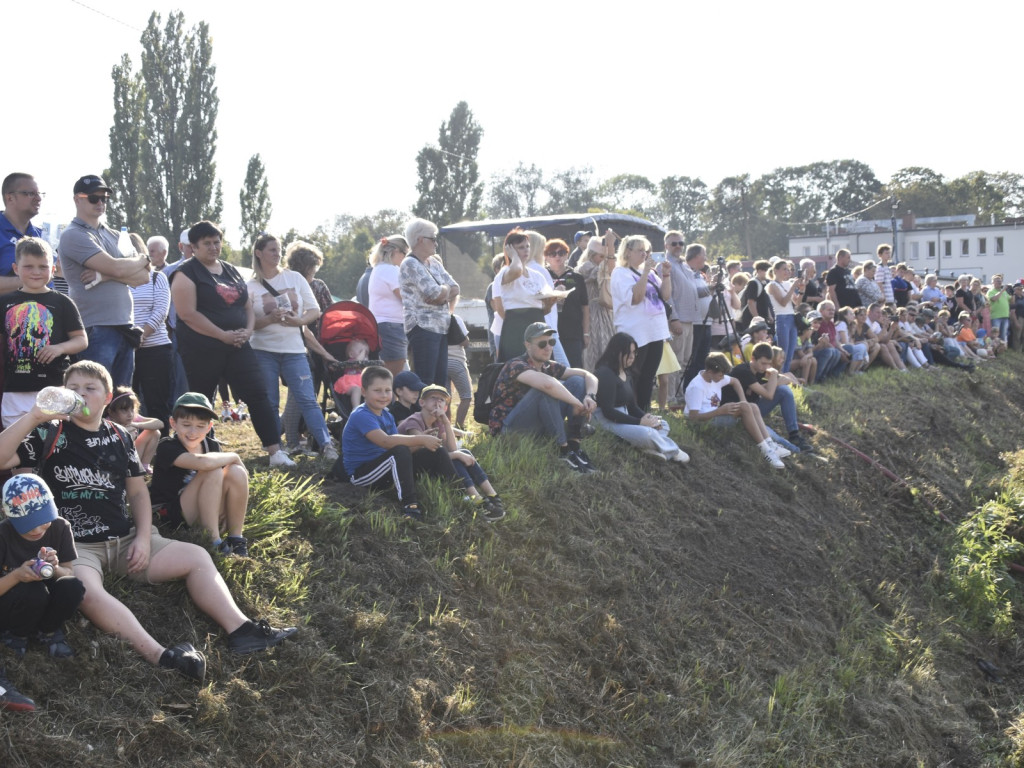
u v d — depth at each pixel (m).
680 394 12.44
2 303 5.57
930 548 11.46
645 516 8.38
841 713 7.28
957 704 8.33
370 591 5.90
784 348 14.41
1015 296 27.81
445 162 48.81
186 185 35.12
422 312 8.41
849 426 13.42
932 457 14.14
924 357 19.61
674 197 107.75
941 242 74.94
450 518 6.81
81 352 6.22
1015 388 21.34
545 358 8.62
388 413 7.13
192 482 5.55
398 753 4.96
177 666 4.61
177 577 5.09
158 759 4.28
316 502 6.36
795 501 10.44
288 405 8.26
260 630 5.05
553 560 7.08
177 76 34.94
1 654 4.33
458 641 5.87
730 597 8.03
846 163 109.81
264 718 4.71
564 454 8.55
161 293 7.61
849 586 9.38
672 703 6.44
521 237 9.12
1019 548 11.37
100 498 5.00
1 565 4.30
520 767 5.30
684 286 12.02
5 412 5.59
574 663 6.29
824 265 70.12
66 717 4.24
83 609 4.65
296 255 8.81
